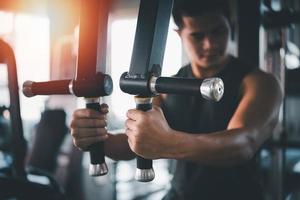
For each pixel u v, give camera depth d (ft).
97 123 2.52
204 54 4.11
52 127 8.62
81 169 9.84
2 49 3.66
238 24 5.13
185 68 4.70
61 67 9.03
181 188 4.49
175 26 4.50
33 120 12.87
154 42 2.16
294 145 5.60
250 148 3.36
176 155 2.55
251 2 5.08
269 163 5.70
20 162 4.01
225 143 2.95
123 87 2.27
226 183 4.26
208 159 2.91
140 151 2.36
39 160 8.48
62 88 2.41
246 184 4.22
